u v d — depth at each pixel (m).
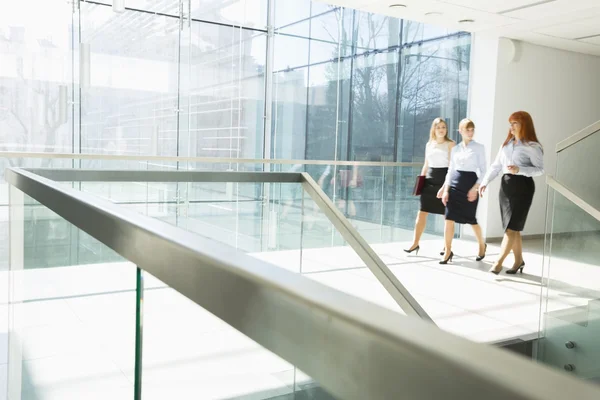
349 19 7.61
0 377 3.01
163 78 6.91
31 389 1.61
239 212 3.15
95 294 1.02
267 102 7.48
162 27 6.85
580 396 0.26
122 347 0.90
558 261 4.14
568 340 4.06
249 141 7.46
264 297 0.49
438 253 6.97
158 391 0.79
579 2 5.76
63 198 1.23
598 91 8.63
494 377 0.28
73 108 6.40
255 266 0.54
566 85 8.28
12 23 6.05
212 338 0.66
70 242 1.19
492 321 4.40
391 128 7.90
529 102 7.95
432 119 8.05
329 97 7.66
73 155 5.25
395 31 7.79
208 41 7.13
